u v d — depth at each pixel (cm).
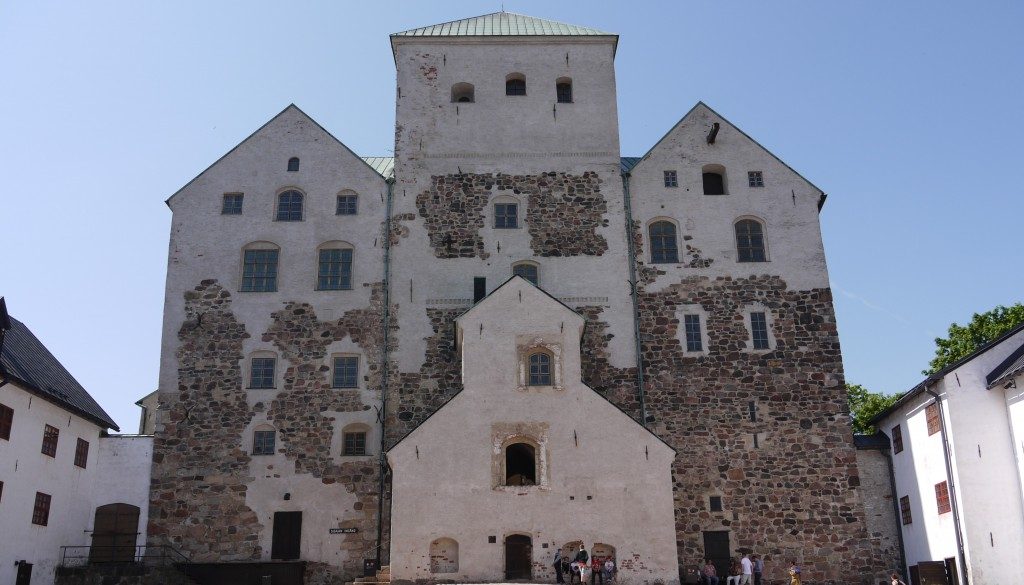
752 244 3728
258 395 3491
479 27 4109
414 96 3903
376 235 3706
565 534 2998
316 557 3297
